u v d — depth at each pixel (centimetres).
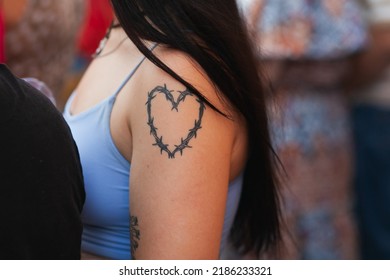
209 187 167
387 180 429
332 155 388
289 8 352
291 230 373
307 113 377
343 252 398
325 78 377
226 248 262
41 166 145
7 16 245
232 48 178
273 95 231
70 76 363
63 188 149
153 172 166
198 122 166
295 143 374
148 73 173
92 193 184
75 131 187
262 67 217
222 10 180
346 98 400
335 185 392
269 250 237
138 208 170
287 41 352
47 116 150
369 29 404
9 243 142
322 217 388
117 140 180
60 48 275
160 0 174
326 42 364
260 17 349
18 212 142
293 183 376
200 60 170
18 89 149
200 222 165
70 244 153
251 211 217
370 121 429
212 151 168
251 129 189
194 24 174
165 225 163
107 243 191
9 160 141
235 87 177
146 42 174
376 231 434
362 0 399
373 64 406
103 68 198
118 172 181
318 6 361
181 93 167
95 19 369
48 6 259
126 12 174
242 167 196
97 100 188
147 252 166
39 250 146
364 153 430
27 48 256
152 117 168
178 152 165
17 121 144
